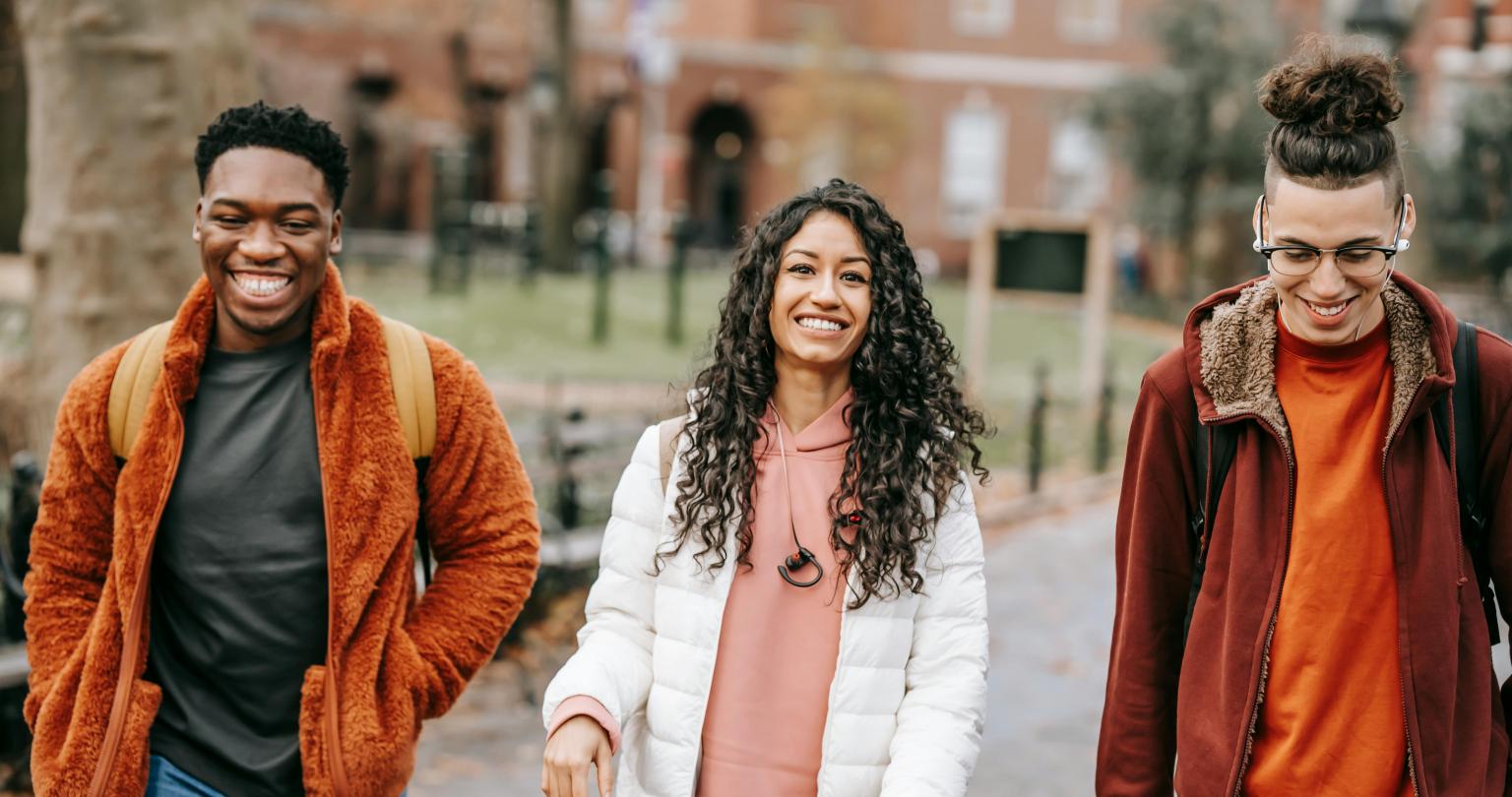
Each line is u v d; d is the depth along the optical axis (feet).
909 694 7.41
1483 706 7.08
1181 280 86.12
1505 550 7.11
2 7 32.60
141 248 18.08
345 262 63.36
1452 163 69.26
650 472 7.69
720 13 118.01
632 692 7.34
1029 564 25.31
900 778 7.02
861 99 102.78
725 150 123.24
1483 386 7.06
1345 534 7.04
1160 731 7.74
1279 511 7.21
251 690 7.43
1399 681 6.97
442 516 8.09
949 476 7.48
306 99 87.56
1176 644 7.80
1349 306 6.88
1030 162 116.88
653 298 57.67
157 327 7.87
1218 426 7.36
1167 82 78.43
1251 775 7.20
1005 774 15.20
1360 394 7.13
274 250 7.42
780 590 7.34
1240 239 80.53
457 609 7.93
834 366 7.61
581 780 6.97
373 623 7.55
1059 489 32.40
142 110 17.92
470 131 88.84
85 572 7.71
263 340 7.79
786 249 7.49
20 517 14.64
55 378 18.20
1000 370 50.19
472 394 8.09
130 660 7.29
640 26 81.56
